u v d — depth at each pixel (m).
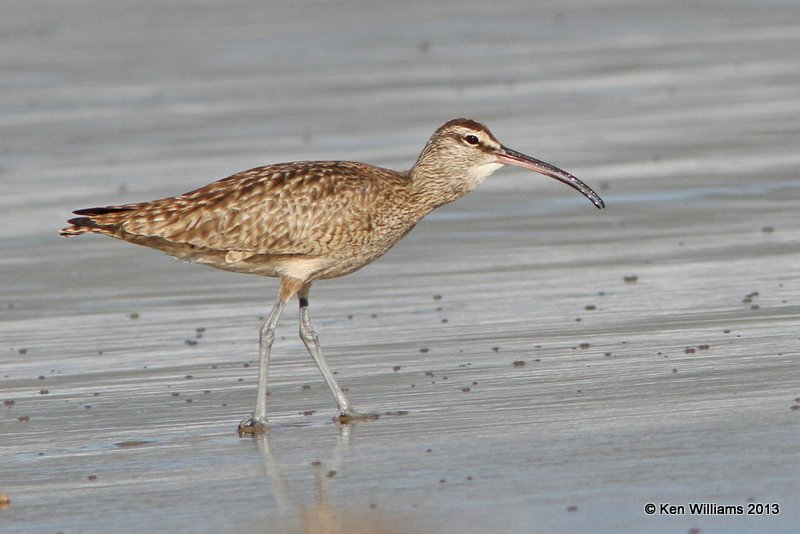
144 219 20.73
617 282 26.89
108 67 55.56
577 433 17.81
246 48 58.84
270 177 20.92
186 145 41.53
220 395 21.14
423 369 21.83
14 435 19.38
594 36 58.28
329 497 16.09
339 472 17.00
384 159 37.69
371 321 25.16
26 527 15.61
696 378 20.12
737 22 59.72
